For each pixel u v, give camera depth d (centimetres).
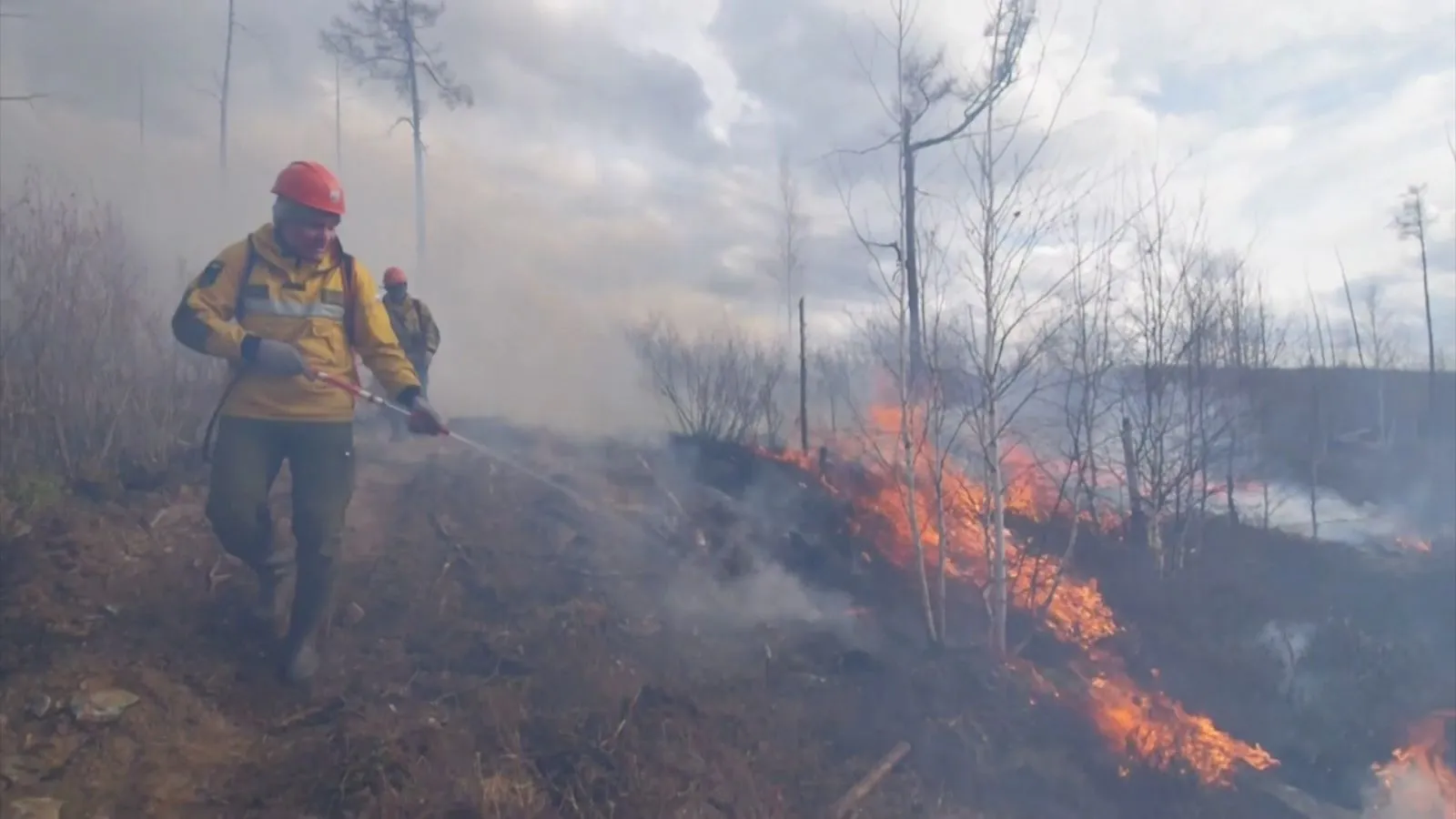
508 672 396
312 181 349
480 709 362
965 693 477
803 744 403
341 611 410
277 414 354
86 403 493
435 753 327
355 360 384
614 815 325
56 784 285
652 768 350
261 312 351
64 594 371
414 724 344
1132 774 457
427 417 386
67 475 451
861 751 412
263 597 381
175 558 415
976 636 548
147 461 486
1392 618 759
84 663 335
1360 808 507
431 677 380
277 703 346
